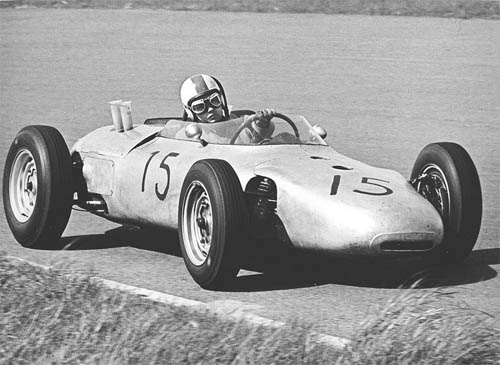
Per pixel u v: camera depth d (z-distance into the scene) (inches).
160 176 1154.0
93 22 4264.3
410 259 1006.4
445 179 1115.3
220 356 757.9
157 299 961.5
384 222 984.9
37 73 3149.6
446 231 1103.0
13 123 2374.5
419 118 2373.3
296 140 1180.5
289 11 4384.8
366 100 2610.7
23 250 1229.1
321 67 3117.6
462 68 3046.3
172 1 4746.6
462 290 1036.5
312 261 1158.3
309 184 1042.1
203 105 1236.5
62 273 993.5
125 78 3026.6
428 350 756.6
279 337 788.6
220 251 1000.9
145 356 762.2
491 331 823.7
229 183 1011.3
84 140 1317.7
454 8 4202.8
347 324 900.6
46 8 4761.3
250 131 1175.6
